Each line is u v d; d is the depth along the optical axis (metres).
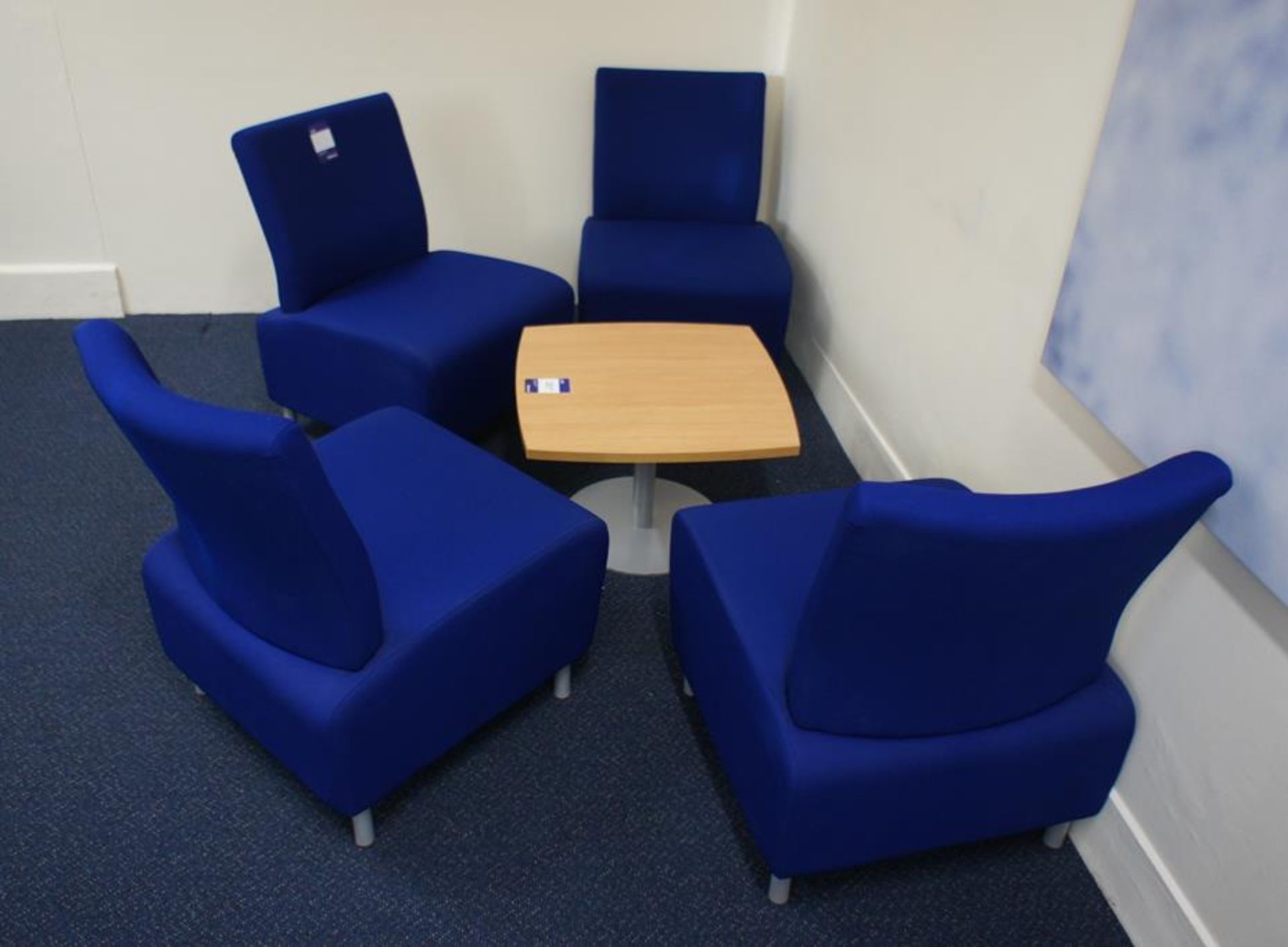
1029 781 1.73
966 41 2.20
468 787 2.01
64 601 2.37
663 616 2.42
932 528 1.26
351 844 1.89
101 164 3.29
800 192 3.38
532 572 1.91
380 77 3.29
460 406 2.69
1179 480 1.39
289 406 2.90
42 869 1.82
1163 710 1.68
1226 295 1.44
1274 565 1.40
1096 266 1.72
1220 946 1.60
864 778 1.62
